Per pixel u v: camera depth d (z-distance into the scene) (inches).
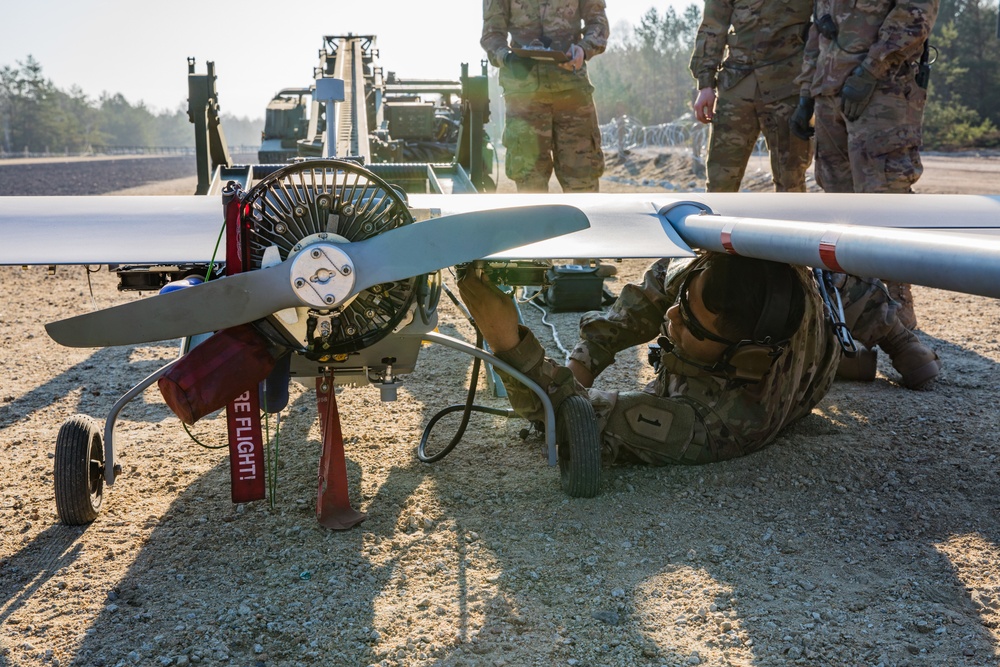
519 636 111.8
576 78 292.0
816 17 251.4
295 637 111.7
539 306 317.7
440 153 493.7
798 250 97.8
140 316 105.1
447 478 162.4
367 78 450.9
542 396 142.3
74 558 134.0
